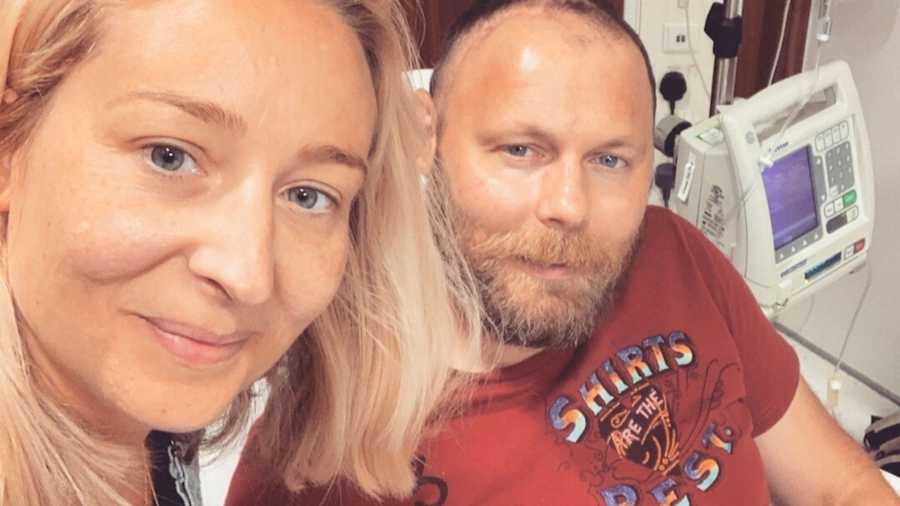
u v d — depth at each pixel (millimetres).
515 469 915
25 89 483
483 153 853
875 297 1637
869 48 1605
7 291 515
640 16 2014
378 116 641
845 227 1395
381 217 712
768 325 1164
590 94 831
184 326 500
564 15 851
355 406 779
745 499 1039
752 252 1303
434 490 894
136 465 640
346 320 752
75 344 504
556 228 853
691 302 1070
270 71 480
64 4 468
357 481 816
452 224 871
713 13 1467
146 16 464
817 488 1182
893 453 1411
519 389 920
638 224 918
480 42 857
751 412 1152
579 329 901
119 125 463
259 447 838
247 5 478
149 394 514
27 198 492
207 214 484
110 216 469
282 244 528
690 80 2080
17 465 526
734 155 1256
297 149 501
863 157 1382
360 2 553
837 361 1700
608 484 950
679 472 997
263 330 545
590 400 959
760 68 1888
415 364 770
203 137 472
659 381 1007
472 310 881
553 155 848
